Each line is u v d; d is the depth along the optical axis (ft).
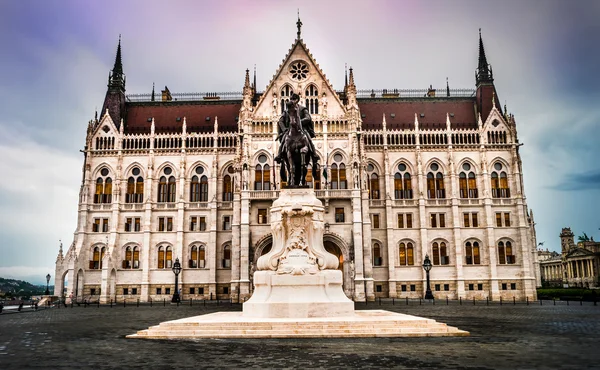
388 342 69.56
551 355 59.26
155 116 309.42
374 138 293.02
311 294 85.61
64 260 274.57
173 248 281.74
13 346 72.13
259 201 254.88
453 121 303.48
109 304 250.57
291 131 97.96
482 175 286.46
